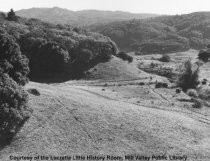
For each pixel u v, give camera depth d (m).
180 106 61.56
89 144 38.69
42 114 42.41
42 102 45.19
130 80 85.81
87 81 84.56
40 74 87.12
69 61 89.19
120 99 62.88
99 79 86.12
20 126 39.19
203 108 62.06
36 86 53.12
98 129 41.88
